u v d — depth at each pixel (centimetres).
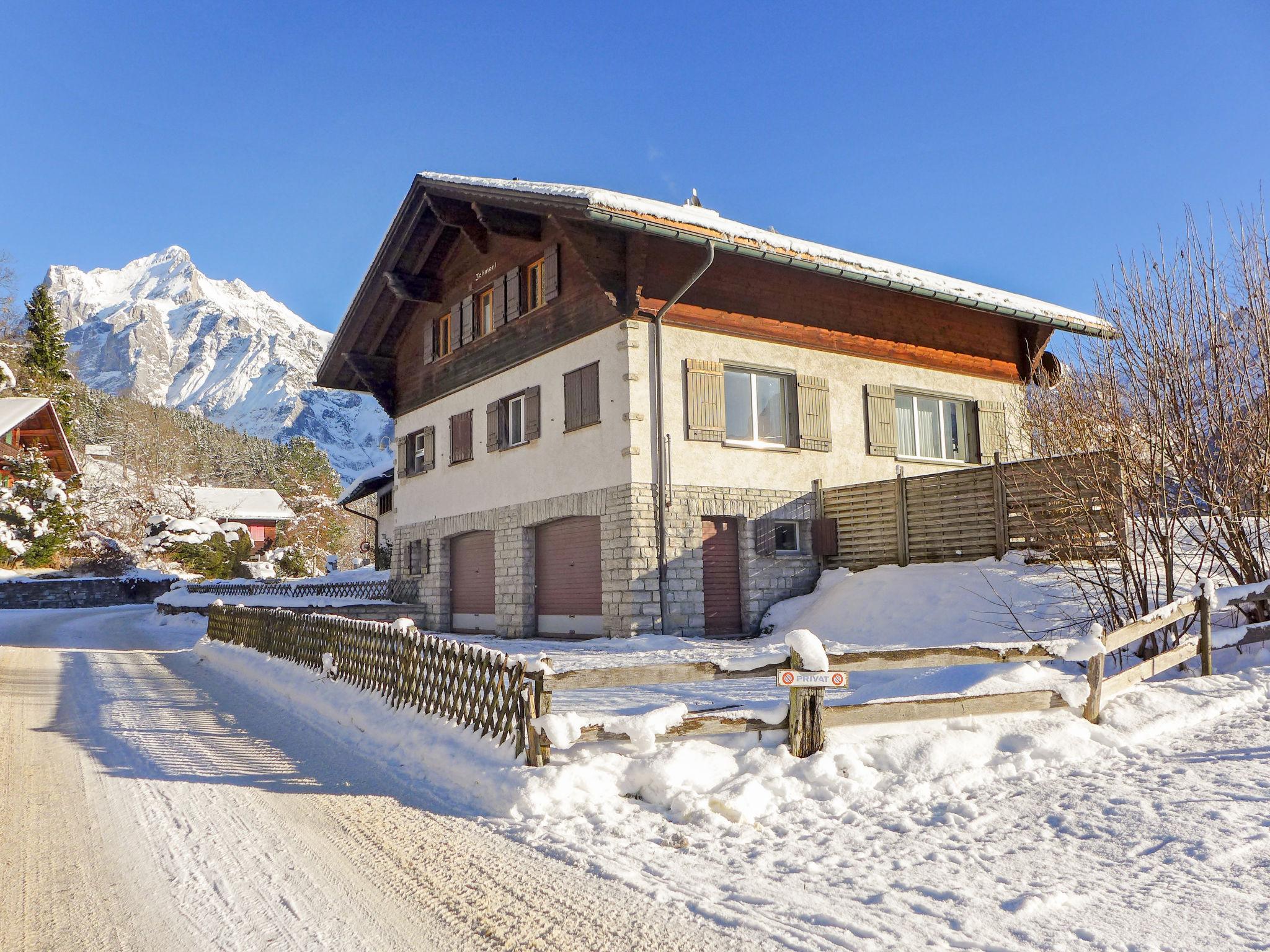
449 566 2102
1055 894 388
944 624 1235
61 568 4328
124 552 4769
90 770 666
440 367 2119
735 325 1603
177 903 404
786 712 597
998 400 1953
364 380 2322
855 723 604
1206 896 385
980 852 449
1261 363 840
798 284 1691
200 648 1580
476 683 673
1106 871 418
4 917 390
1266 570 865
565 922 375
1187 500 868
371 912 392
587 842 476
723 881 417
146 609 3650
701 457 1551
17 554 3994
